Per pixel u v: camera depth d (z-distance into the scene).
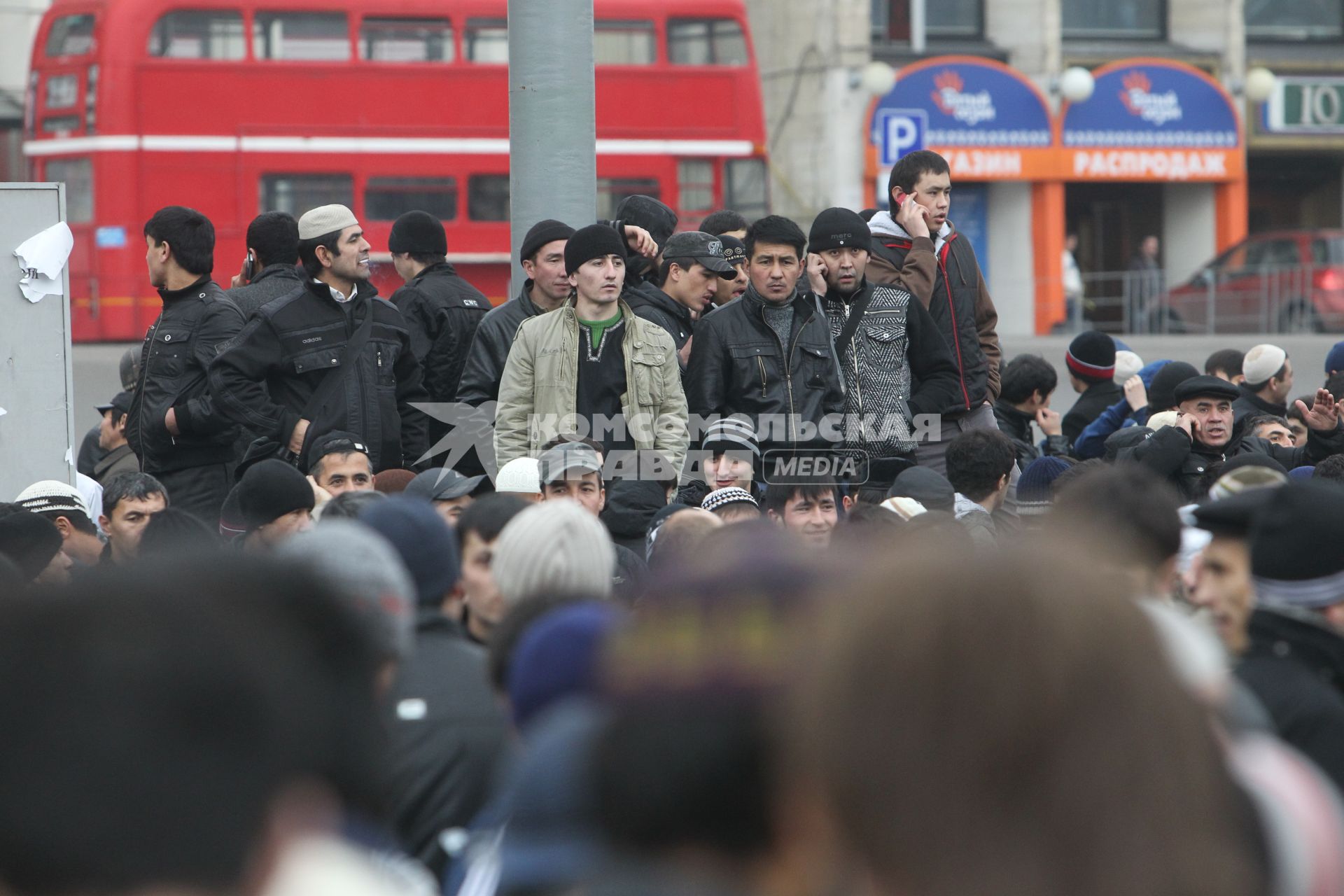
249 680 4.29
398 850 9.44
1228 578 11.49
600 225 23.47
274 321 24.58
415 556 12.12
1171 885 4.69
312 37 71.81
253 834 4.27
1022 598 4.83
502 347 25.67
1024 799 4.70
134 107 69.44
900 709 4.75
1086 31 120.88
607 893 5.38
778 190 115.06
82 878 4.05
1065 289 105.69
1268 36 123.62
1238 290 92.38
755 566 5.45
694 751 5.19
